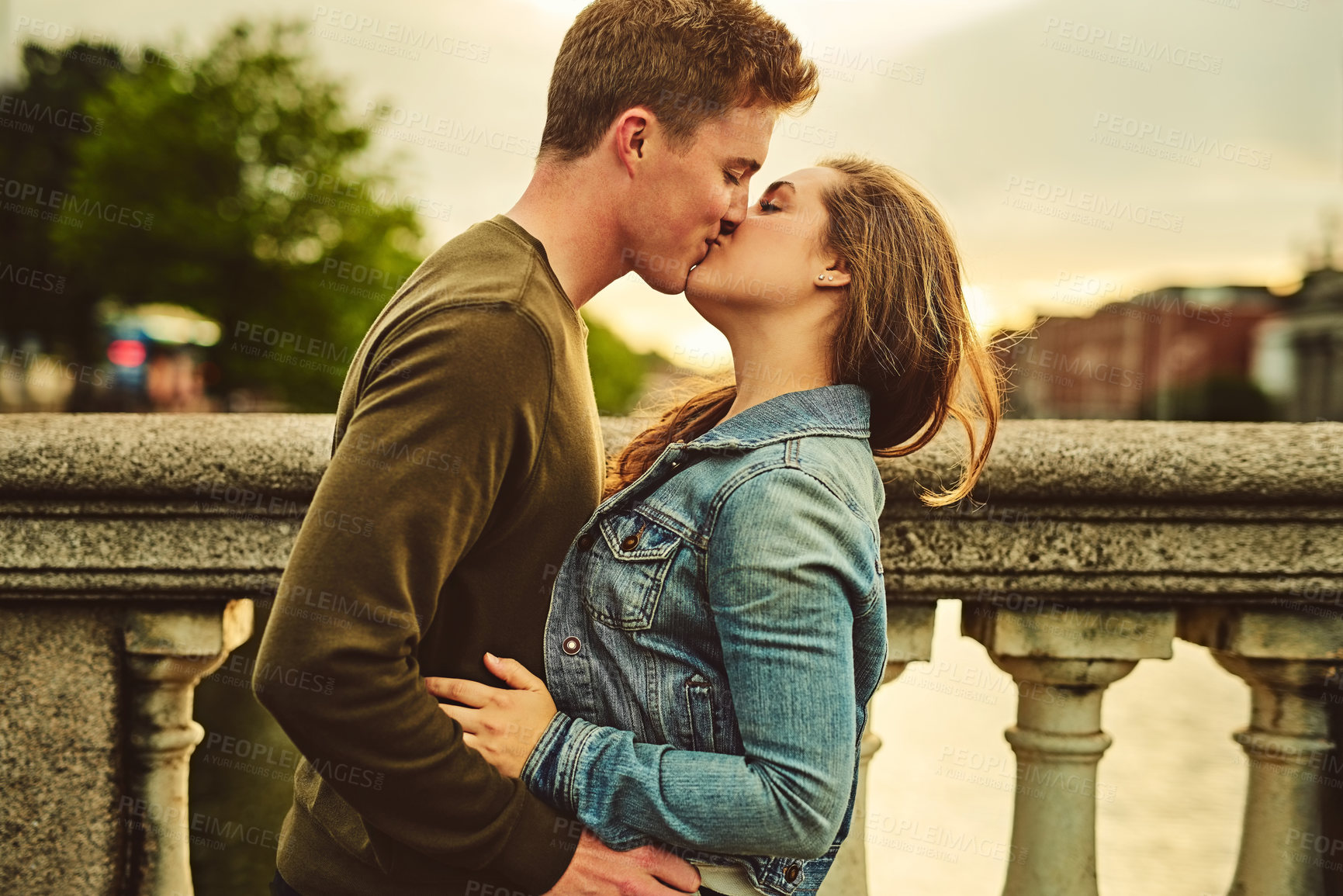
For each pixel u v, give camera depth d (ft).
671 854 3.76
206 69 70.23
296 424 5.02
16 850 5.06
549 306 3.73
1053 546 5.18
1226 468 5.01
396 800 3.45
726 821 3.45
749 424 3.80
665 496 3.76
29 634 5.03
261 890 7.92
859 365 3.97
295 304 71.15
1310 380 110.11
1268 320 112.06
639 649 3.71
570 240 4.13
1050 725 5.56
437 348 3.44
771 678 3.39
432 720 3.45
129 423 4.98
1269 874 5.65
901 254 3.93
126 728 5.19
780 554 3.41
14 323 78.74
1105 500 5.11
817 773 3.39
